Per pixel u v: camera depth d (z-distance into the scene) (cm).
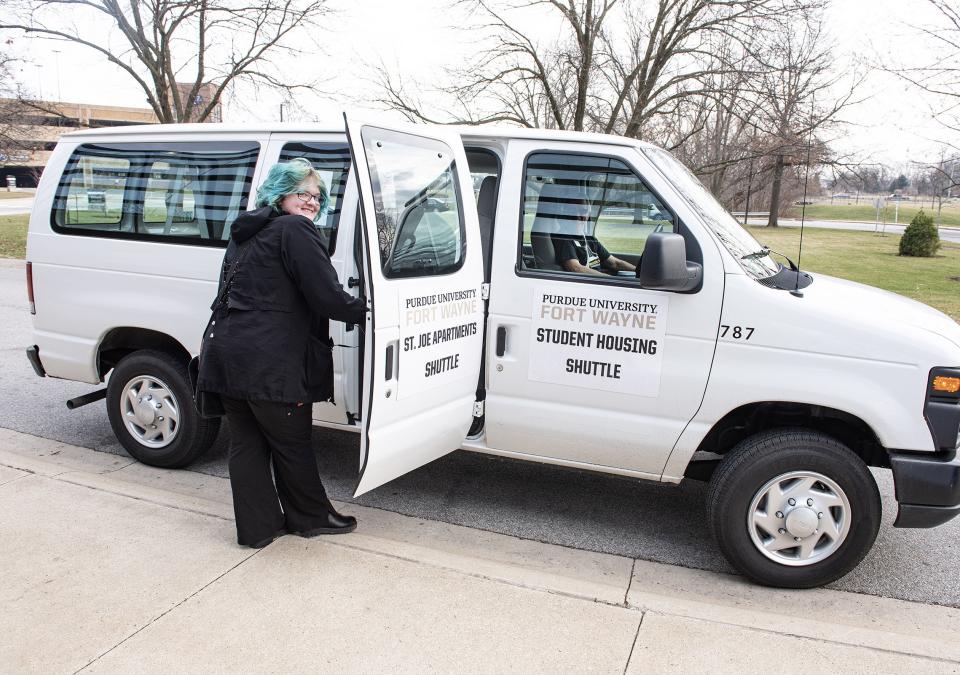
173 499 405
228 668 270
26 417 594
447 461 526
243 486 352
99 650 278
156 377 469
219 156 449
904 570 389
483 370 406
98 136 488
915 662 284
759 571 358
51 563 338
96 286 477
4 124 2231
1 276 1442
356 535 373
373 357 322
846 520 347
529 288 386
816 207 5888
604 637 294
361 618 302
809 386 346
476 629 297
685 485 497
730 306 354
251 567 338
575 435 387
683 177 407
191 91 1773
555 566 381
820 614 342
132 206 470
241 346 334
